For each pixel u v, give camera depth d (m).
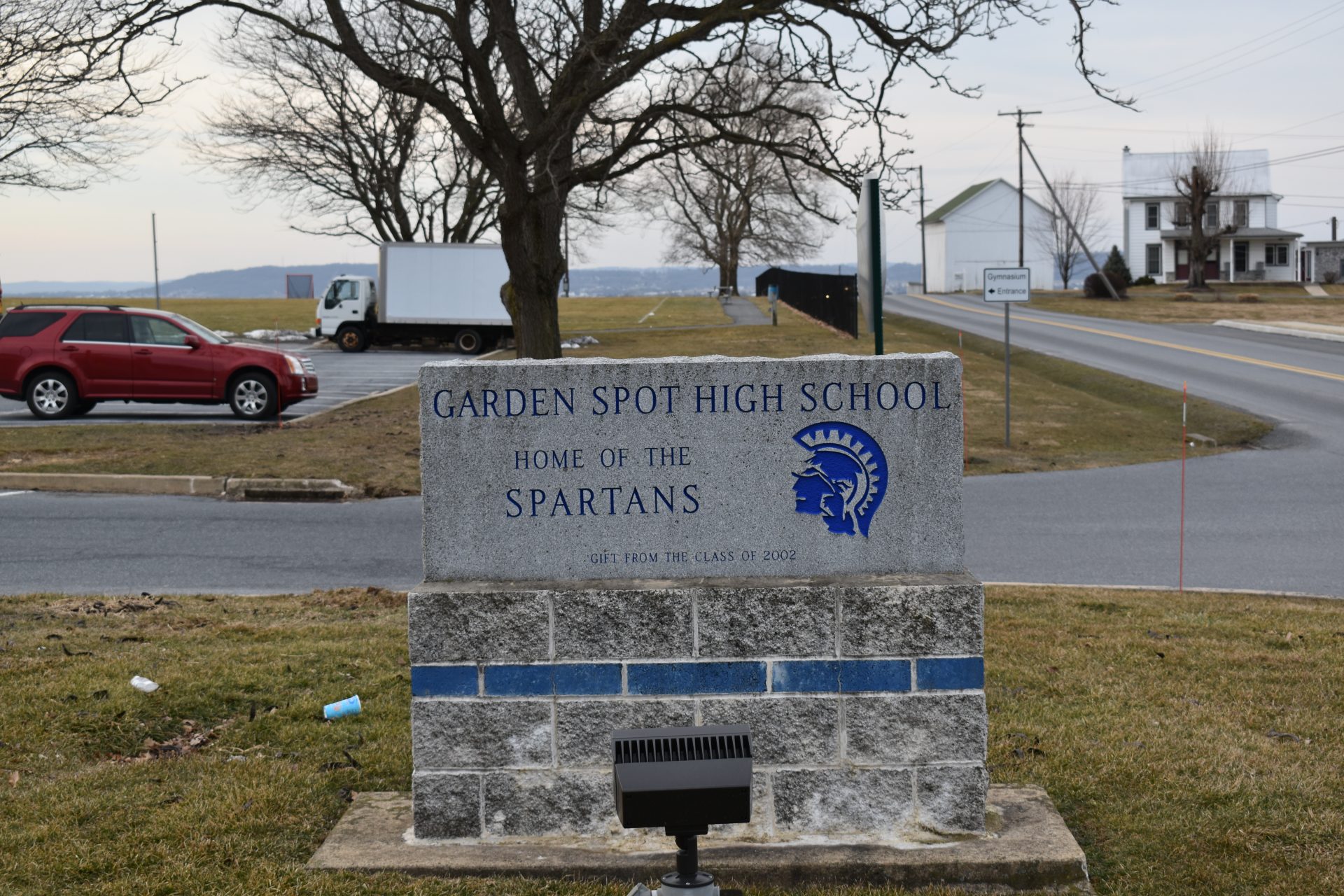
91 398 22.27
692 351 36.75
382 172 43.19
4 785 5.79
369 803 5.73
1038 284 101.69
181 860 5.03
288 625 8.95
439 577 5.43
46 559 11.87
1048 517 15.03
